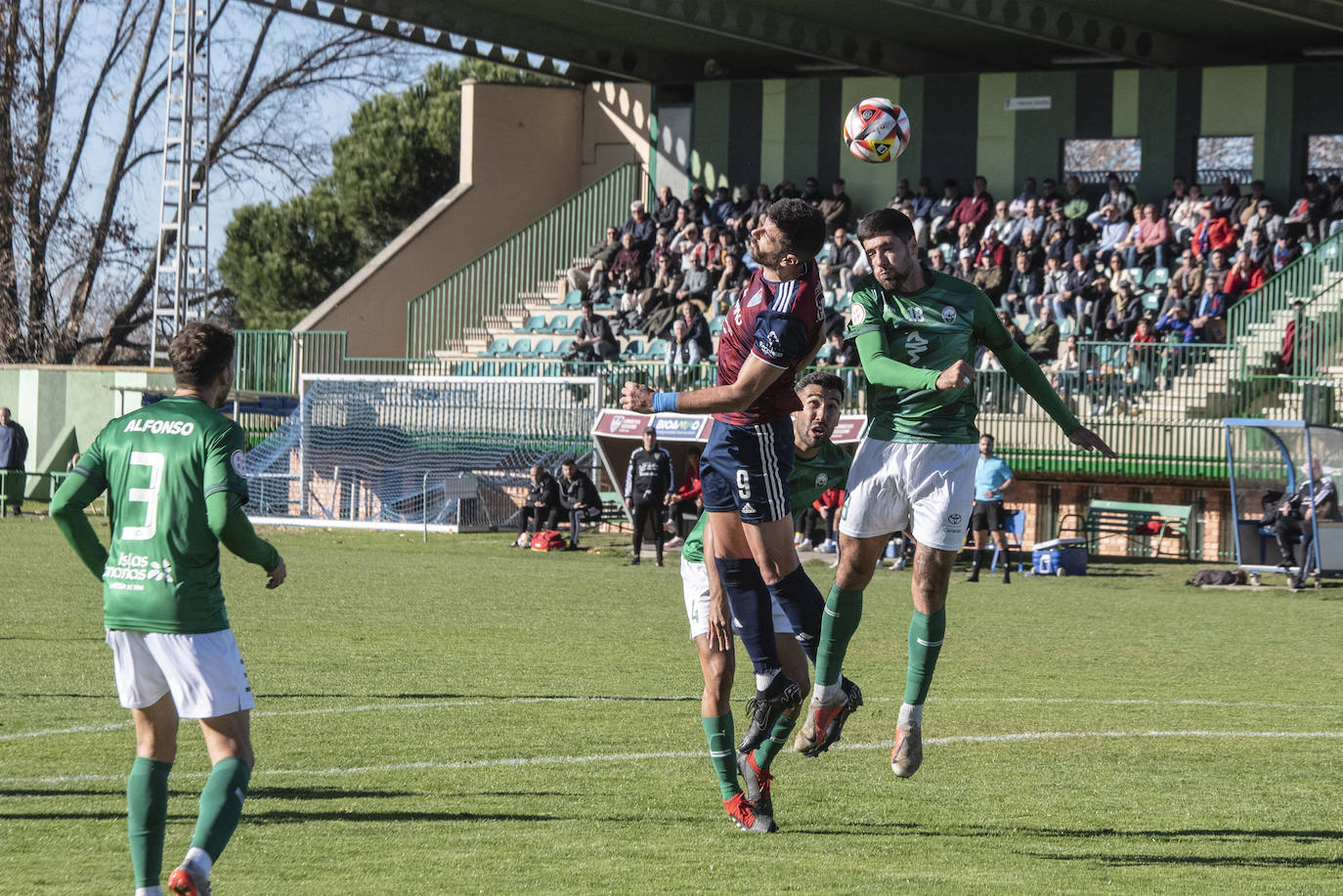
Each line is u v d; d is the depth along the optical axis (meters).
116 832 6.49
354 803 7.21
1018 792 7.73
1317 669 12.95
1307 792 7.77
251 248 52.88
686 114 39.94
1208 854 6.37
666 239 36.78
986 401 27.44
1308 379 24.80
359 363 37.06
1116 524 26.12
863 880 5.76
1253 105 33.59
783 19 33.56
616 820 6.92
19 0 47.88
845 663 12.87
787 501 6.66
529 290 39.72
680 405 6.30
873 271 6.90
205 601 5.34
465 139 40.72
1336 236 27.67
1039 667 12.87
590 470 29.47
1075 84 35.31
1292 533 21.38
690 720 9.78
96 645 13.07
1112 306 29.30
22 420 37.72
